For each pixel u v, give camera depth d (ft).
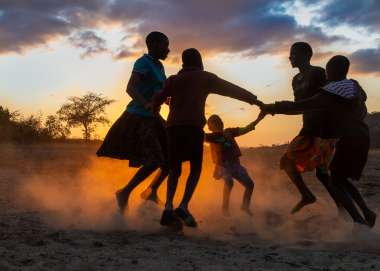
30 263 14.97
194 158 20.43
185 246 17.34
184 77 20.35
